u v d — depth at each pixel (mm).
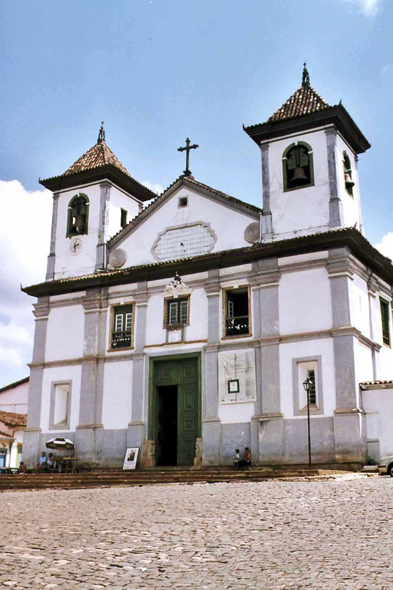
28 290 28594
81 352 27094
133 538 9281
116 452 25391
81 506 13359
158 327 25812
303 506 11594
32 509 13109
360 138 26000
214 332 24578
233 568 7301
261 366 23312
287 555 7797
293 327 23031
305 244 23172
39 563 7812
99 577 7121
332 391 21922
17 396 39906
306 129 24656
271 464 22281
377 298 25547
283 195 24484
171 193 26984
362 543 8234
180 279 25688
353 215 25016
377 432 21625
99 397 26250
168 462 25297
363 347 23219
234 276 24688
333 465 21297
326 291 22797
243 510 11469
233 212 25438
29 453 27031
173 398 25906
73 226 29156
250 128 25203
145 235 27281
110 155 30172
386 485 14625
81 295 27734
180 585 6699
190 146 27453
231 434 23453
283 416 22516
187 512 11586
